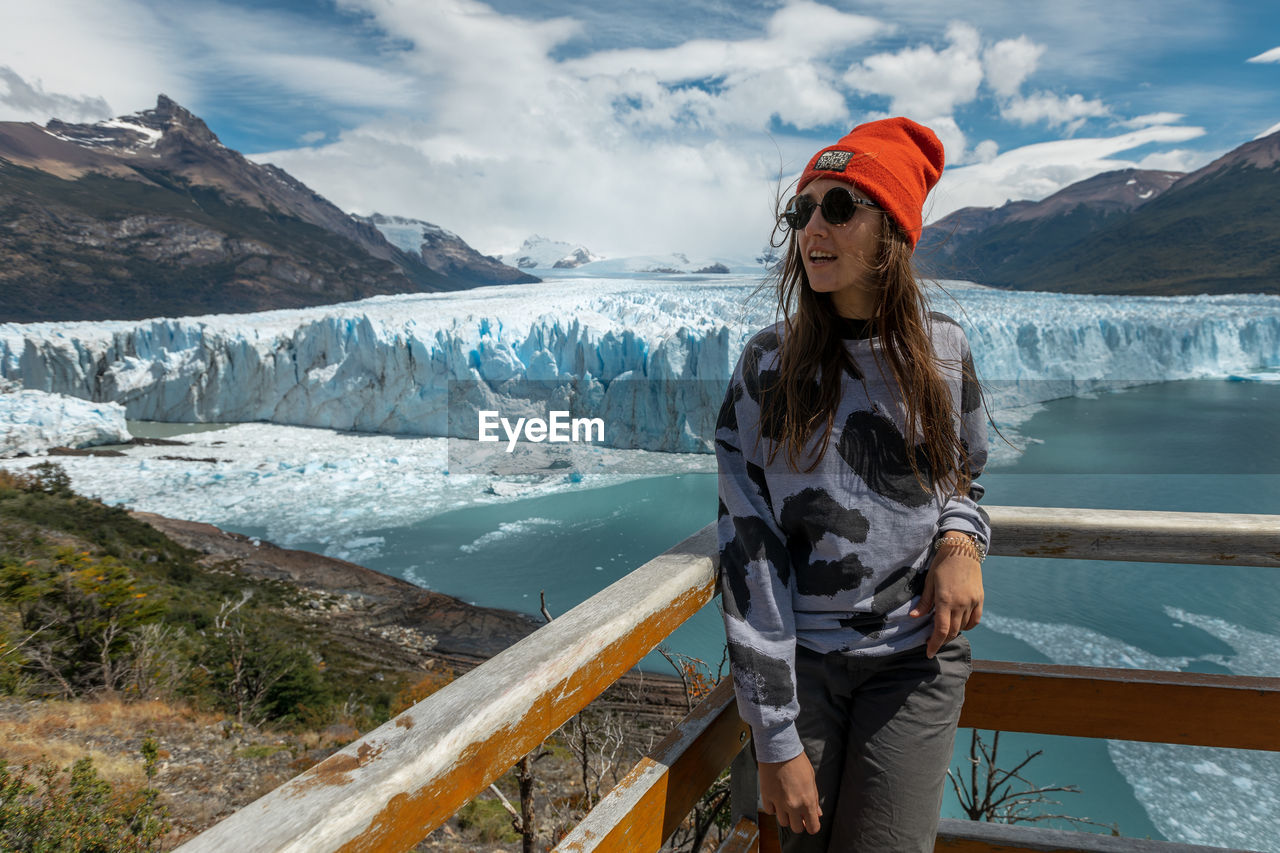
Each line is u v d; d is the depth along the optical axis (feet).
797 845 2.61
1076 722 3.25
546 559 60.39
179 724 20.45
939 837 3.31
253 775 17.39
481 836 15.61
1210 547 3.02
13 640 21.62
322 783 1.32
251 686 25.94
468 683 1.73
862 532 2.41
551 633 2.00
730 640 2.38
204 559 58.18
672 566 2.57
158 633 25.45
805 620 2.52
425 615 49.57
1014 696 3.27
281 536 67.56
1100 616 39.93
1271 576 43.98
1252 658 35.12
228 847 1.14
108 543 49.44
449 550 63.26
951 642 2.60
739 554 2.47
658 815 2.33
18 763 15.17
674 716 19.12
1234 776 25.18
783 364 2.46
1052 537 3.12
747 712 2.32
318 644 41.06
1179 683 3.16
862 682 2.50
